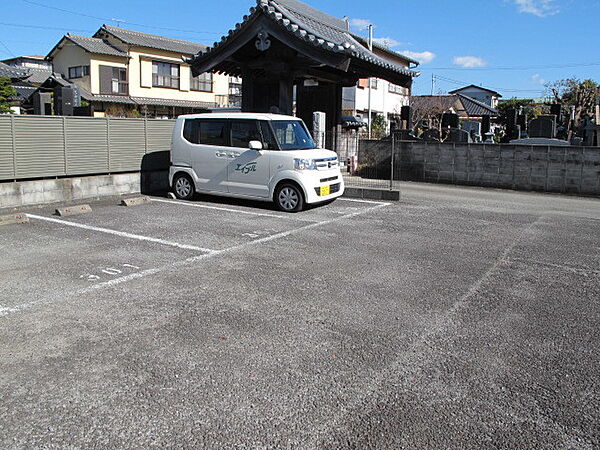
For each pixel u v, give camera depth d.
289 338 3.46
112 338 3.40
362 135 18.23
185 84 29.50
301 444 2.35
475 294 4.43
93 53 25.44
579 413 2.64
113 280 4.59
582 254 5.86
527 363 3.17
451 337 3.54
